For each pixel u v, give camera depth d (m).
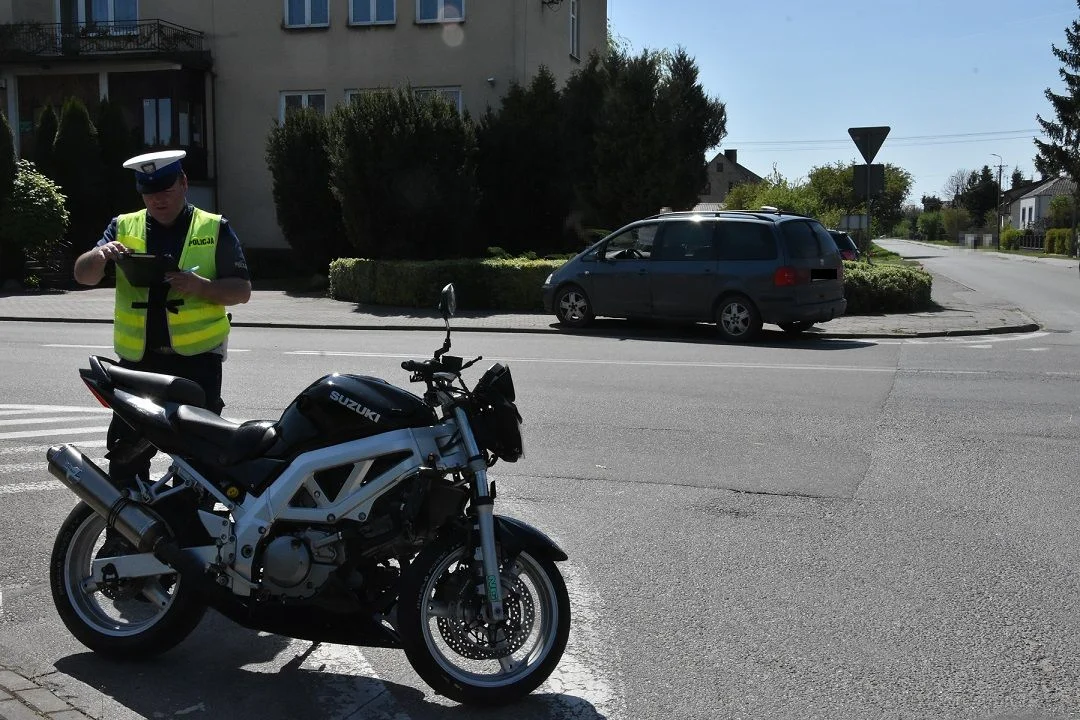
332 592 3.96
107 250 4.77
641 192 24.58
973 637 4.66
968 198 127.75
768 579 5.38
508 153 26.22
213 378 5.29
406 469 4.00
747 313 15.36
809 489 7.08
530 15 29.78
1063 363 12.84
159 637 4.36
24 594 5.15
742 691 4.14
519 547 4.04
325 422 4.06
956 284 28.22
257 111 30.95
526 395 10.49
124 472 4.73
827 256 15.91
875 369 12.30
